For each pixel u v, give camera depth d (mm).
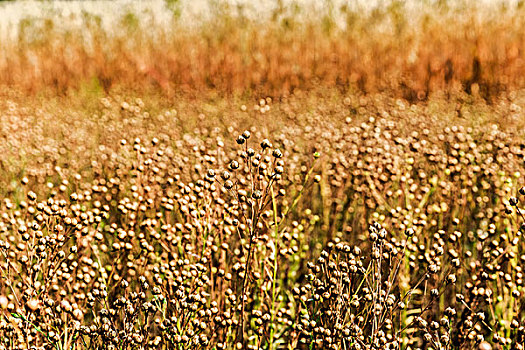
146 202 2762
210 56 7879
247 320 2559
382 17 8094
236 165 1967
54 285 2037
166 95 7137
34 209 2627
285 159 3625
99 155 4133
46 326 1932
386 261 2518
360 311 2236
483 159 3695
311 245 3275
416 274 2773
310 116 4727
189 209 2457
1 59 8258
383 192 3271
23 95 7496
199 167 2652
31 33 8836
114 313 1972
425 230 2859
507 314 2365
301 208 3502
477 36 7203
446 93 6207
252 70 7574
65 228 2428
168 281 2391
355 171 3340
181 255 2410
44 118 5637
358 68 7461
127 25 8766
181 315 2039
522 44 6859
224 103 6074
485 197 3316
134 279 2656
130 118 5285
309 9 8461
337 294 1943
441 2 7934
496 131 3918
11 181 3932
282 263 3018
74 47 8477
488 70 6762
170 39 8406
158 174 3156
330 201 3525
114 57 8211
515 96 5367
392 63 7359
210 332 2234
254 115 5195
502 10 7570
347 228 3043
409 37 7703
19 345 1802
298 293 2230
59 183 3934
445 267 2770
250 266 2207
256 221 2010
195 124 5094
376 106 5402
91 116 5988
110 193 3604
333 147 3697
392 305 2016
